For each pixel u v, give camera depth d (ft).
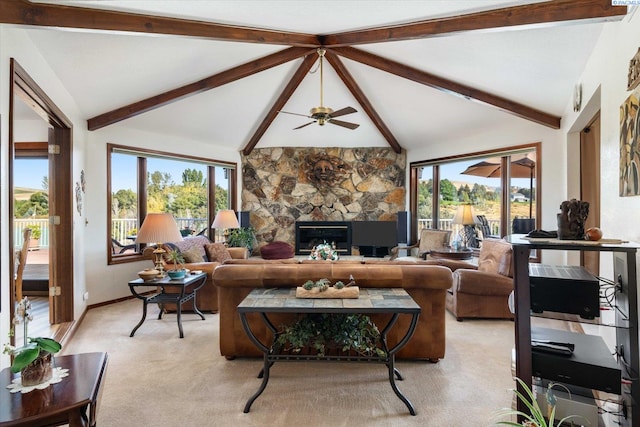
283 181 23.81
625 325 5.39
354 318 8.39
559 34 9.33
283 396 7.85
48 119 11.28
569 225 5.62
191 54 12.23
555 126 14.38
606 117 8.30
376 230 23.31
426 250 19.79
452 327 12.44
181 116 17.65
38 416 4.39
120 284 16.35
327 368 9.27
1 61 7.00
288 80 17.53
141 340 11.23
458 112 17.33
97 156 15.51
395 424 6.84
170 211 19.65
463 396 7.85
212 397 7.80
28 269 17.06
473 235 19.62
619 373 5.07
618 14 7.30
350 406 7.45
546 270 6.15
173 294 12.41
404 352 9.59
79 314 13.35
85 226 14.65
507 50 10.73
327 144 23.67
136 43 10.49
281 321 9.62
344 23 10.28
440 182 21.75
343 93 18.60
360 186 23.86
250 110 19.30
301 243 23.85
